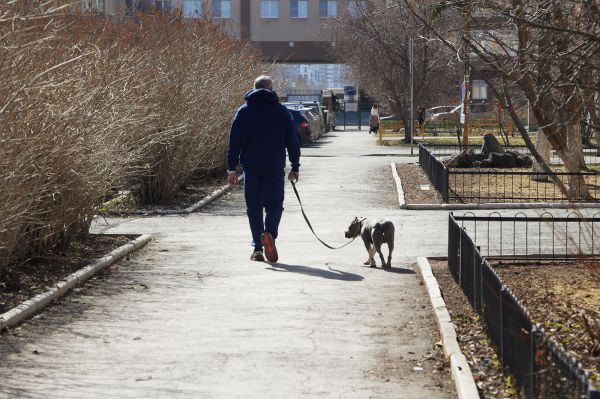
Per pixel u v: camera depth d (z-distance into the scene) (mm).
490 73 10812
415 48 50656
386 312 11305
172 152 23266
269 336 10078
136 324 10641
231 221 20953
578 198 23312
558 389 6355
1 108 10805
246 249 16594
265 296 12242
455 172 24062
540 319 10234
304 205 23891
